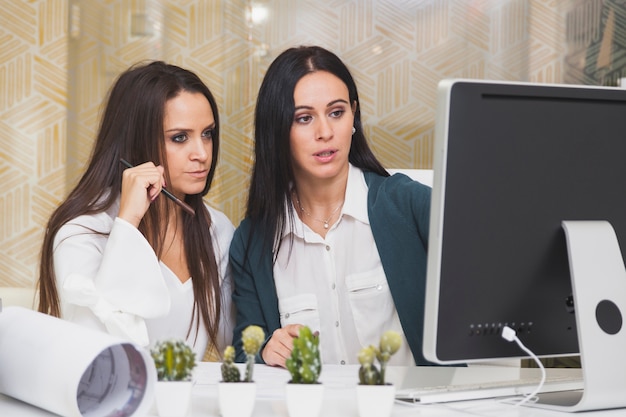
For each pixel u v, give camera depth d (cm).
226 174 481
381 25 480
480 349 150
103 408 138
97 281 208
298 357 138
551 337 157
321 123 223
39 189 498
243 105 483
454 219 146
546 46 479
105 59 494
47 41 498
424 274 223
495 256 150
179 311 235
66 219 234
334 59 229
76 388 134
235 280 245
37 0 496
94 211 234
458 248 146
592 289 150
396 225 227
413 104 481
